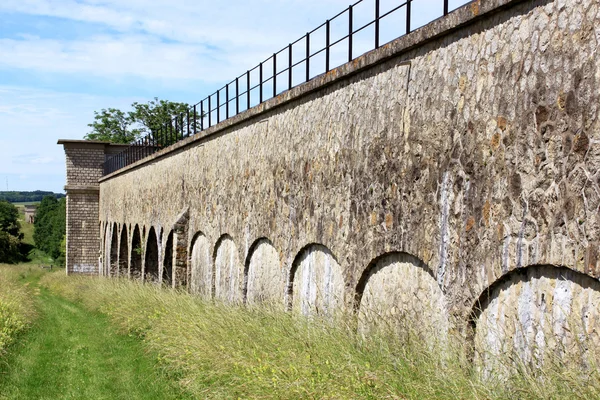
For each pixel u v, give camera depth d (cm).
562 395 519
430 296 787
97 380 1139
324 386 680
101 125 6059
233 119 1486
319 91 1083
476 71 702
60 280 3619
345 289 972
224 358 916
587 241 552
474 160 699
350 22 982
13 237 7144
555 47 596
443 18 743
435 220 764
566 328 579
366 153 923
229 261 1562
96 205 4178
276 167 1260
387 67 879
